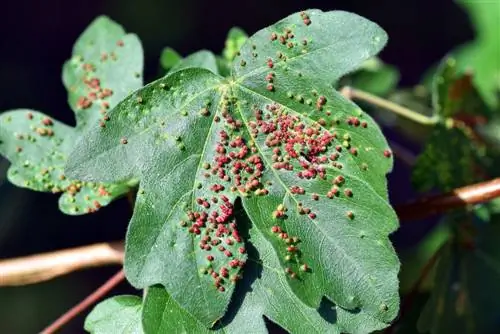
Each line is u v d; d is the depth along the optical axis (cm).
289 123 21
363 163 21
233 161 21
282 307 21
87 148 21
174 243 21
